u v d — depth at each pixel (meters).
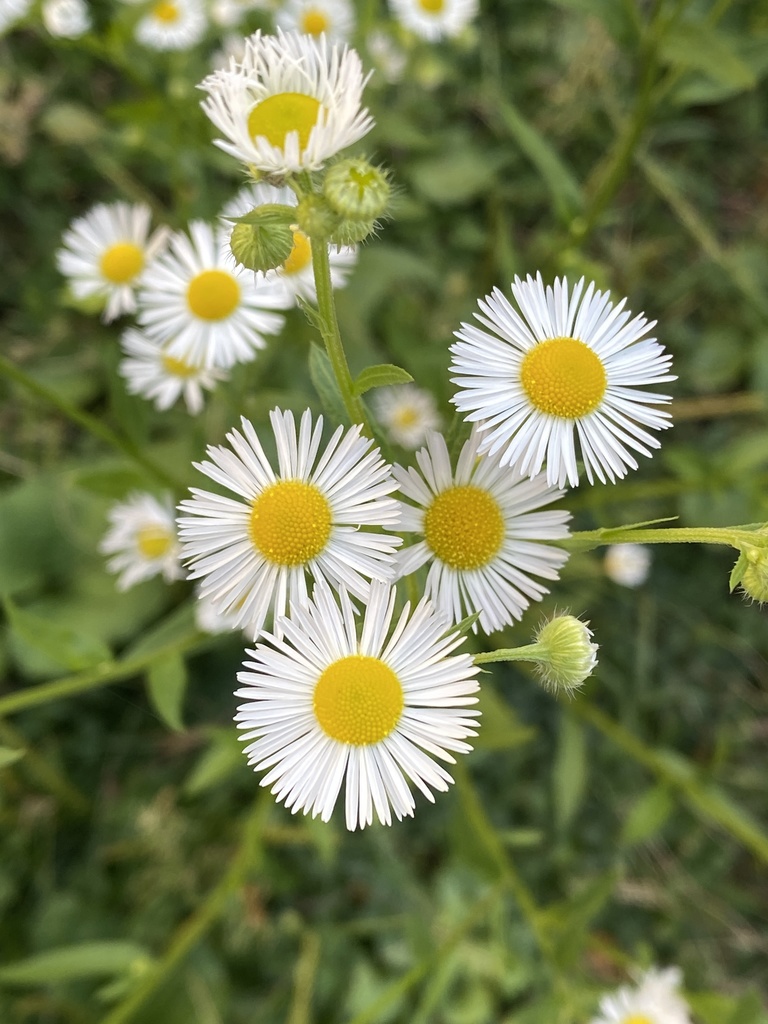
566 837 0.14
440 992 0.10
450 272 0.16
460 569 0.07
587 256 0.16
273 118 0.05
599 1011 0.12
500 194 0.16
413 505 0.07
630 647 0.15
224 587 0.06
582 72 0.15
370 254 0.14
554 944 0.10
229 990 0.13
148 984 0.10
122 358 0.15
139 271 0.11
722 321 0.16
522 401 0.06
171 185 0.15
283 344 0.13
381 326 0.15
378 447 0.06
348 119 0.05
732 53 0.11
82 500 0.14
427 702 0.06
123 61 0.13
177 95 0.13
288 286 0.10
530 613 0.13
